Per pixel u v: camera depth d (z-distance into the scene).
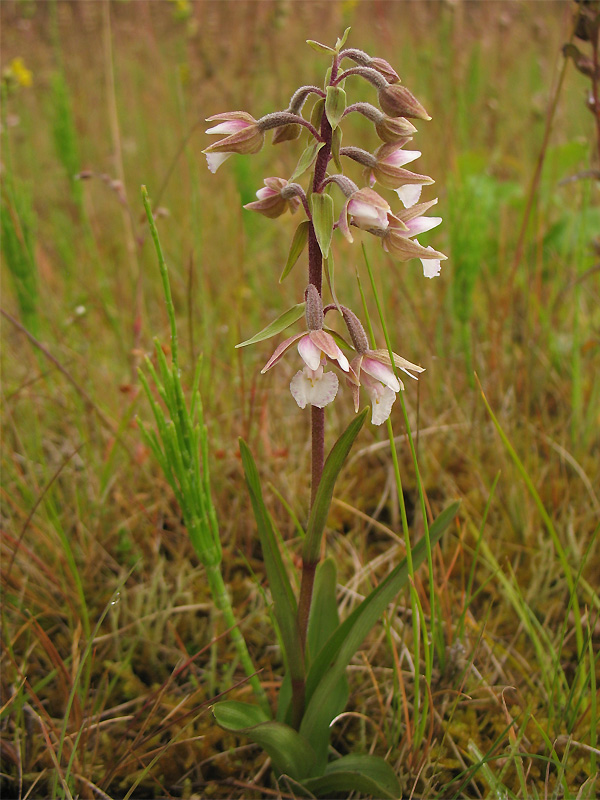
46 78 0.54
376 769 0.15
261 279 0.36
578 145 0.33
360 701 0.18
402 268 0.31
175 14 0.48
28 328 0.27
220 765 0.17
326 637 0.17
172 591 0.21
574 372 0.24
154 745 0.17
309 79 0.50
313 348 0.13
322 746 0.16
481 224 0.26
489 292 0.29
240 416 0.26
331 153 0.13
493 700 0.17
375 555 0.22
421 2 0.56
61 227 0.43
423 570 0.20
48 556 0.21
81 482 0.24
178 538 0.23
